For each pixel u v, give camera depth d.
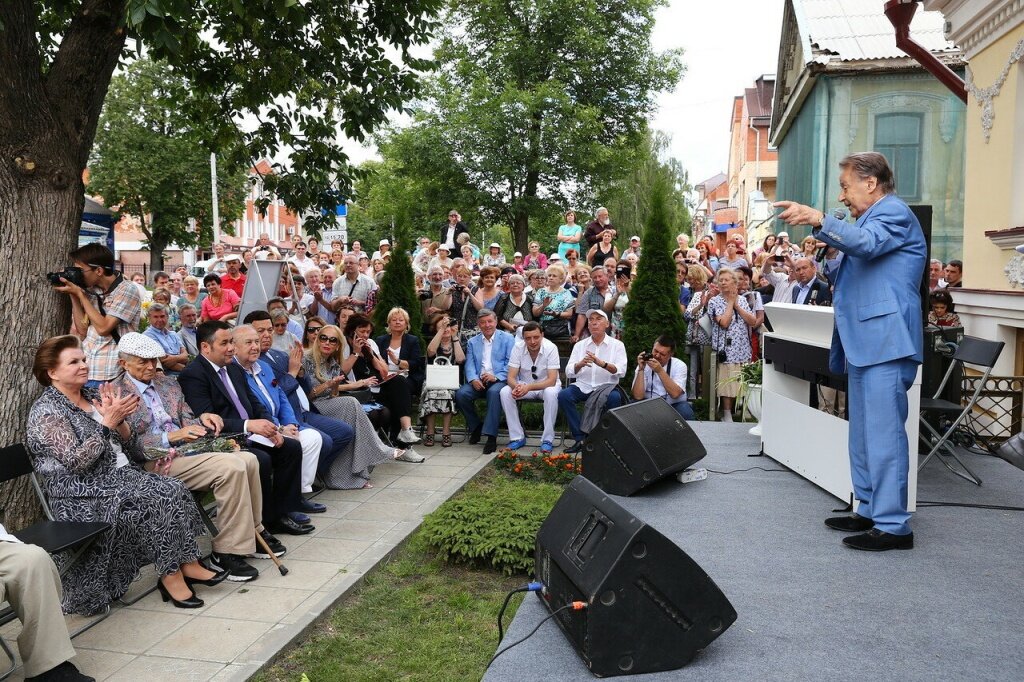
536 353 7.77
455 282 9.85
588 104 23.84
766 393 5.54
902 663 2.51
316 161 7.82
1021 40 5.88
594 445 4.71
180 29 4.79
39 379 4.09
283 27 6.85
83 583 3.96
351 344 7.61
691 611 2.57
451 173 23.77
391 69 7.39
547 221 24.86
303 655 3.70
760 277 10.41
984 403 6.20
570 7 23.17
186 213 31.84
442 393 8.02
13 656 3.54
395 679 3.50
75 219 4.99
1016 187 6.08
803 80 12.99
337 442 6.32
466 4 24.09
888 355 3.48
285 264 8.91
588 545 2.78
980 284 6.68
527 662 2.67
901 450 3.53
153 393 4.66
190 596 4.17
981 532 3.78
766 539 3.74
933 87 12.41
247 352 5.54
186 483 4.54
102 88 5.10
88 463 4.02
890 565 3.36
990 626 2.76
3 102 4.59
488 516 5.04
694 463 4.88
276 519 5.34
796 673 2.47
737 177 40.84
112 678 3.39
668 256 8.91
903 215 3.49
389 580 4.64
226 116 7.68
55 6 5.59
